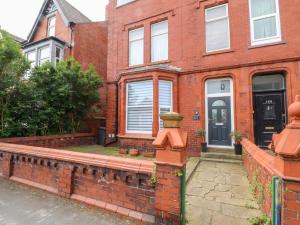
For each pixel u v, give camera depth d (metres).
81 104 9.25
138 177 2.79
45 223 2.78
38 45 12.41
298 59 6.15
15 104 6.90
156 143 2.57
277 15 6.64
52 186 3.79
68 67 9.07
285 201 1.88
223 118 7.37
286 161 1.90
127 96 8.28
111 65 10.22
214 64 7.46
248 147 4.81
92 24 13.45
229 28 7.34
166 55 8.77
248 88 6.80
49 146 7.95
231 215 2.93
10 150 4.57
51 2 13.96
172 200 2.46
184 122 7.81
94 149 8.70
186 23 8.15
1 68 6.02
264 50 6.66
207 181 4.50
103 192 3.13
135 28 9.66
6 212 3.10
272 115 6.72
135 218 2.73
